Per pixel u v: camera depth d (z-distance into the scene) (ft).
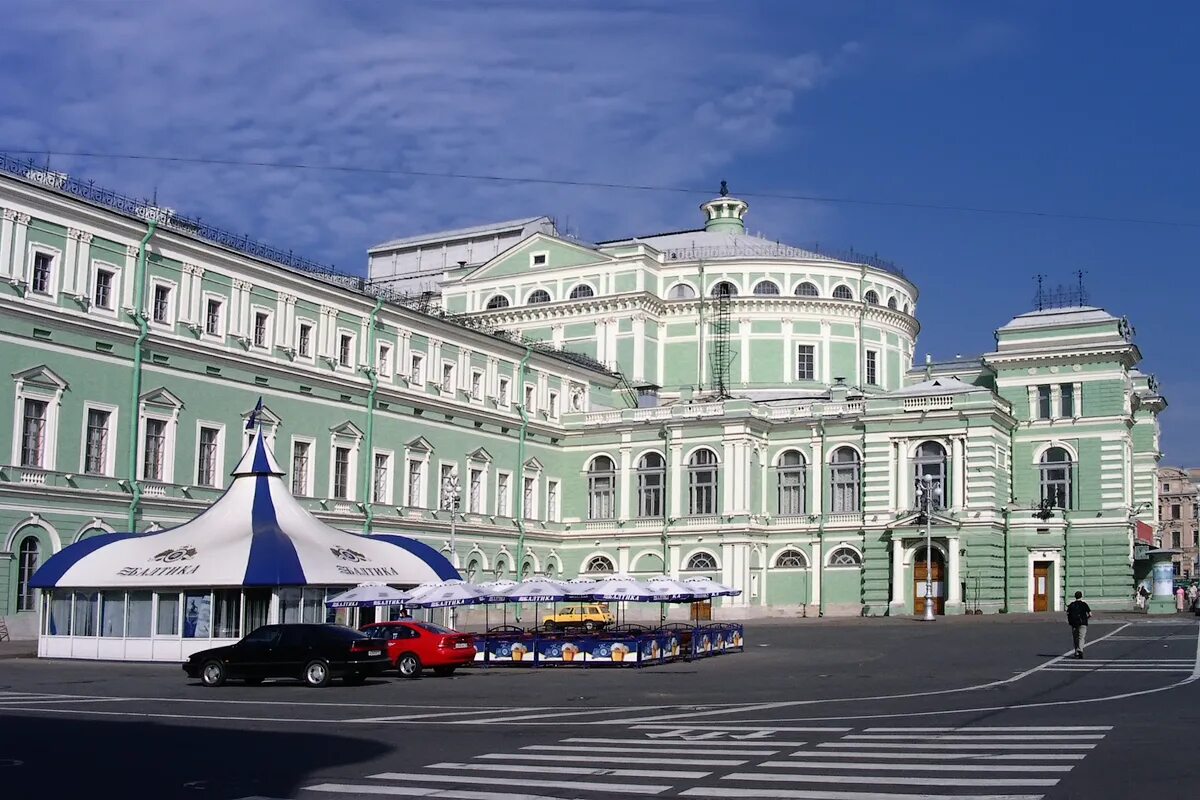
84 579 171.22
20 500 187.73
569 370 324.19
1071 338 296.51
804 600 294.66
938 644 189.88
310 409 242.78
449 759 72.28
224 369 224.53
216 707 104.58
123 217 205.05
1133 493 314.76
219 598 167.94
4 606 185.26
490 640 166.71
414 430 269.23
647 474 308.81
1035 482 296.71
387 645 133.39
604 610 248.73
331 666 127.75
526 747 77.56
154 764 70.38
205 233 226.58
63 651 172.14
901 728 86.69
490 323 362.33
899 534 281.95
